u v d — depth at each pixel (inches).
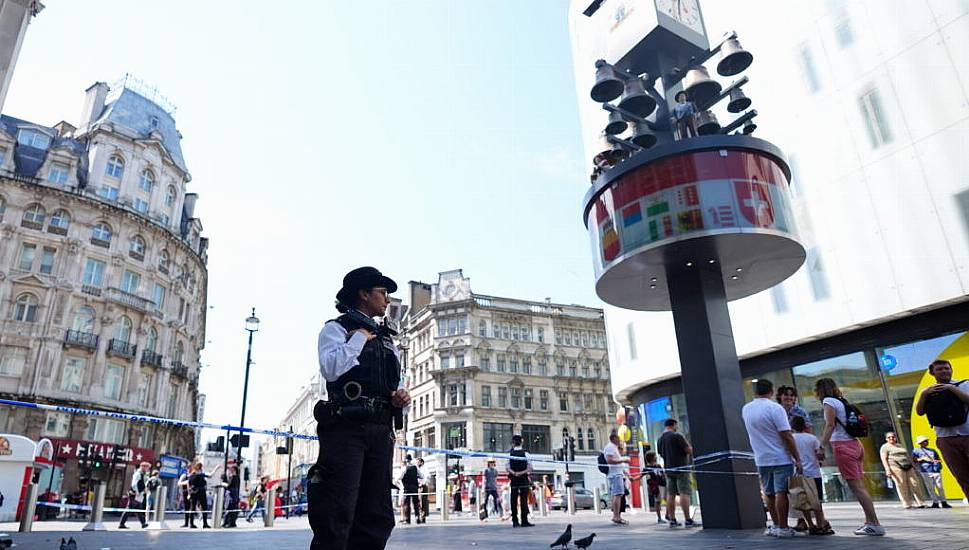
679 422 729.0
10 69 364.8
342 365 101.7
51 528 512.4
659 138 378.0
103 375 1405.0
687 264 334.3
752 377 651.5
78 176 1534.2
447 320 2059.5
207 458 3235.7
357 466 100.0
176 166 1742.1
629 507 827.4
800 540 219.5
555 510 1152.8
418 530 434.9
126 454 1393.9
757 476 302.5
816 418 586.6
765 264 339.3
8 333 1307.8
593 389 2119.8
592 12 434.0
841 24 600.7
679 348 331.3
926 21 537.3
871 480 539.8
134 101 1728.6
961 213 492.7
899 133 541.3
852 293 553.3
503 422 1935.3
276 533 434.0
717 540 235.3
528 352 2070.6
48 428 1300.4
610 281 356.8
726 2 729.6
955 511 360.5
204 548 274.1
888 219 537.6
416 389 2121.1
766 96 661.9
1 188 1378.0
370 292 117.1
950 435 202.5
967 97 502.9
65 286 1390.3
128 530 494.9
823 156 596.1
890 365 539.5
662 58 390.0
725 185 312.7
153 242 1605.6
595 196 362.9
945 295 491.8
